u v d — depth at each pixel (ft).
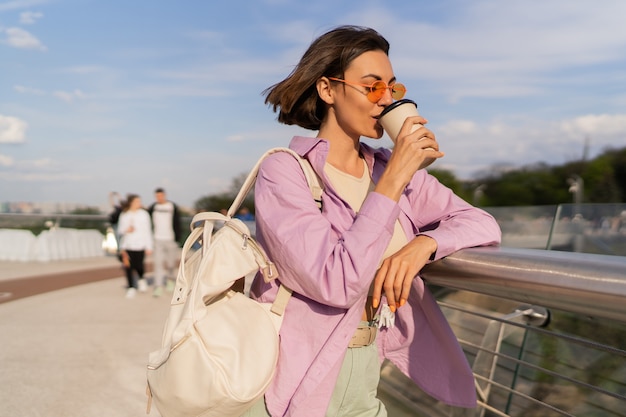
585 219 8.86
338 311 4.65
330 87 5.32
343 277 4.30
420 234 4.88
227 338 4.37
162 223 31.55
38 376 14.74
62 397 13.08
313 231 4.48
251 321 4.55
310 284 4.40
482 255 4.49
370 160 5.55
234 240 4.61
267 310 4.80
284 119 5.87
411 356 5.71
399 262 4.62
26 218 58.18
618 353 4.72
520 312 8.01
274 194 4.72
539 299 3.95
